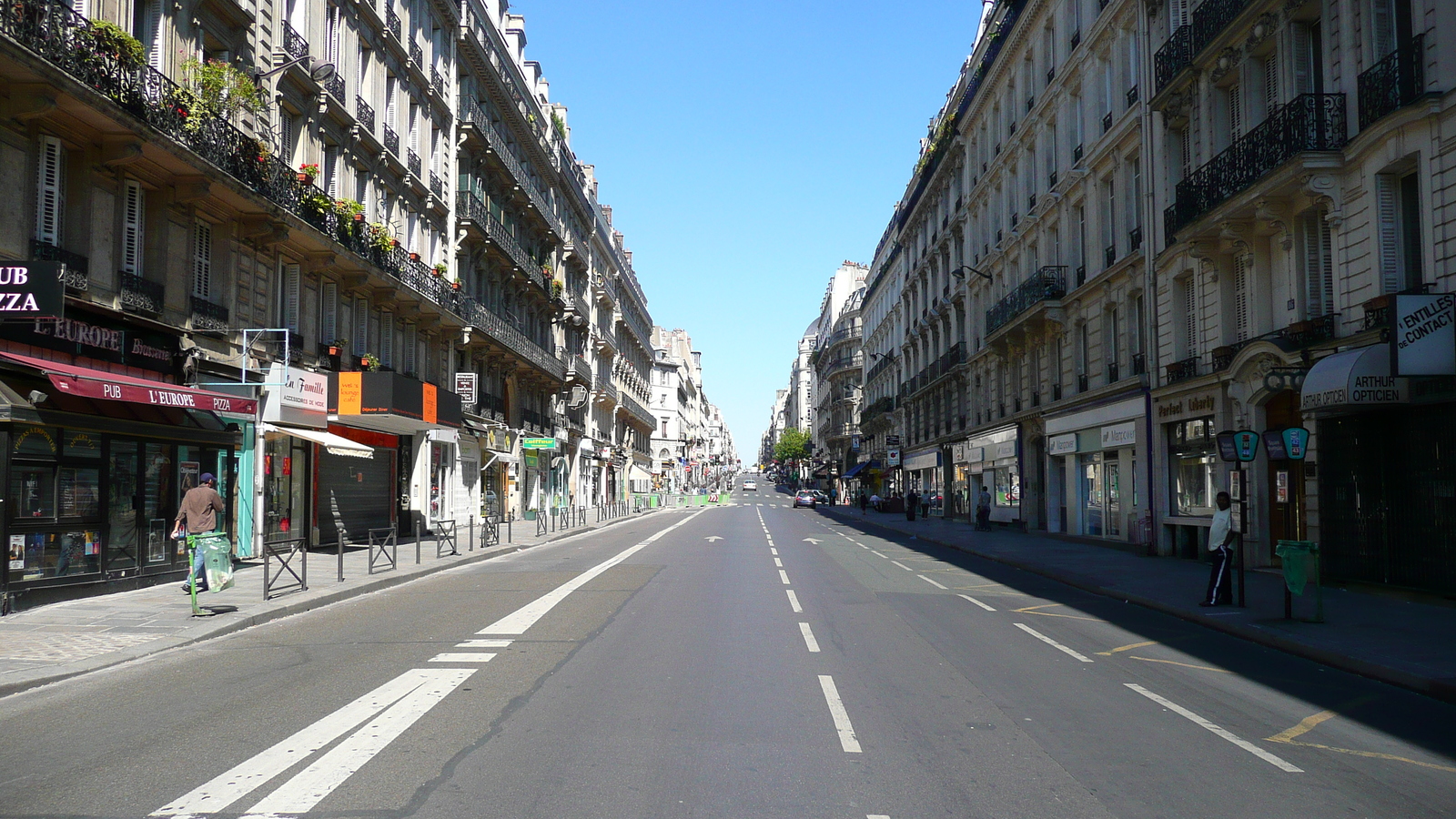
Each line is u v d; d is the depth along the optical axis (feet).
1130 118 78.07
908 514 142.61
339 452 65.26
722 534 107.24
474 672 27.37
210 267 60.03
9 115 42.55
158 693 25.34
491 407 124.77
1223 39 61.26
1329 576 51.55
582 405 187.73
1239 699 25.75
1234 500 62.59
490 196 123.54
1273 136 52.42
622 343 248.93
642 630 35.45
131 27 51.62
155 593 45.01
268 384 62.80
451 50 108.06
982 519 113.70
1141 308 79.30
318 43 73.82
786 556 73.92
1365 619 38.86
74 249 47.32
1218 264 63.77
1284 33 54.80
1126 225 80.79
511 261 127.24
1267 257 58.80
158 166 52.54
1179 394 69.92
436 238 103.65
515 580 55.16
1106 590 50.83
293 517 71.77
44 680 26.58
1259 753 20.36
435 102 102.73
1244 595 45.14
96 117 45.55
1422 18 43.86
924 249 169.78
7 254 42.80
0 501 37.81
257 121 64.34
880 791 17.28
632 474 263.90
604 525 131.75
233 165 57.88
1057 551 80.07
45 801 16.46
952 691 25.79
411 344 95.66
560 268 167.53
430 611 41.47
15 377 39.60
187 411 52.90
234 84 56.75
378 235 79.87
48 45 42.14
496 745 19.81
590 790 17.02
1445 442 43.27
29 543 40.11
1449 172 42.11
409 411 75.00
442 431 103.30
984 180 124.67
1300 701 25.67
